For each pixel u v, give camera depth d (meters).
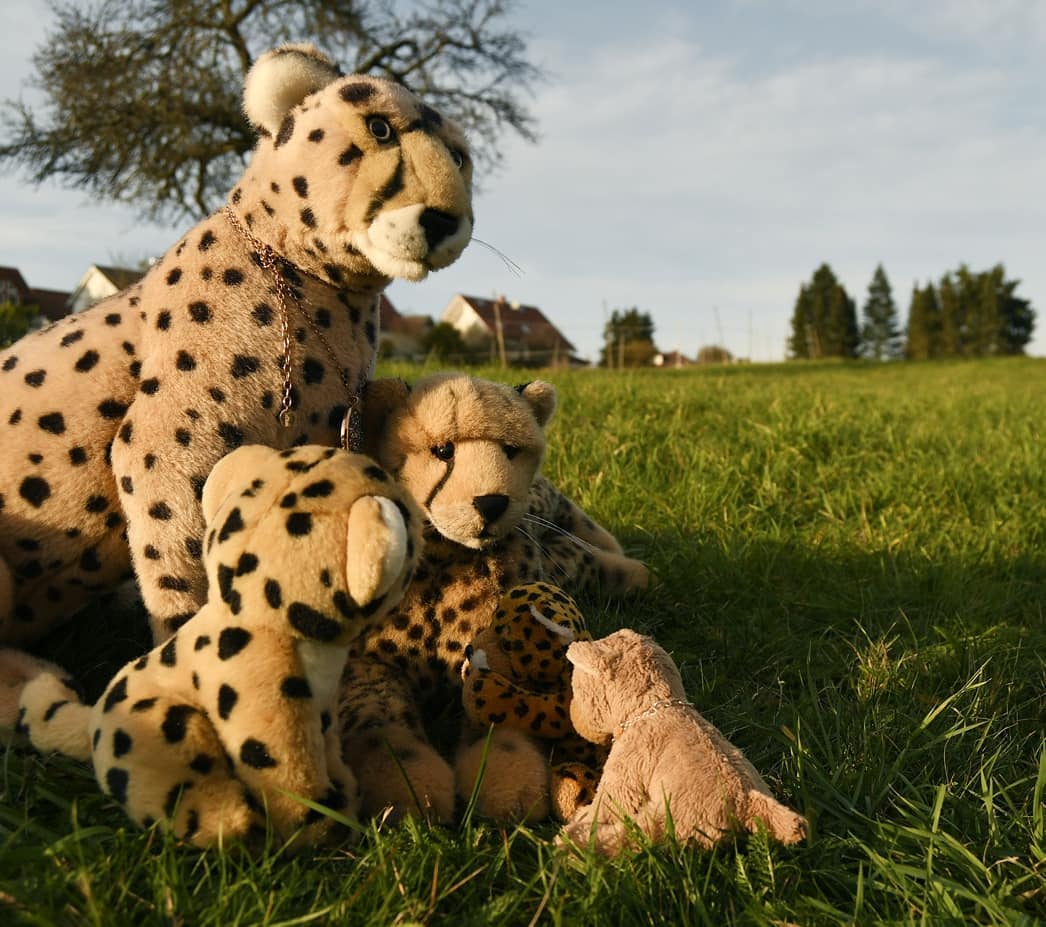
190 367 1.00
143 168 8.97
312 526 0.80
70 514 1.04
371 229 0.99
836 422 2.69
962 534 1.78
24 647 1.11
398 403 1.07
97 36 8.80
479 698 0.98
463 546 1.09
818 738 1.06
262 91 1.03
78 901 0.76
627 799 0.87
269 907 0.76
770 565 1.56
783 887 0.83
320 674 0.83
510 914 0.79
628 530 1.74
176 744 0.81
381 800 0.89
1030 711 1.17
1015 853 0.89
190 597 1.00
